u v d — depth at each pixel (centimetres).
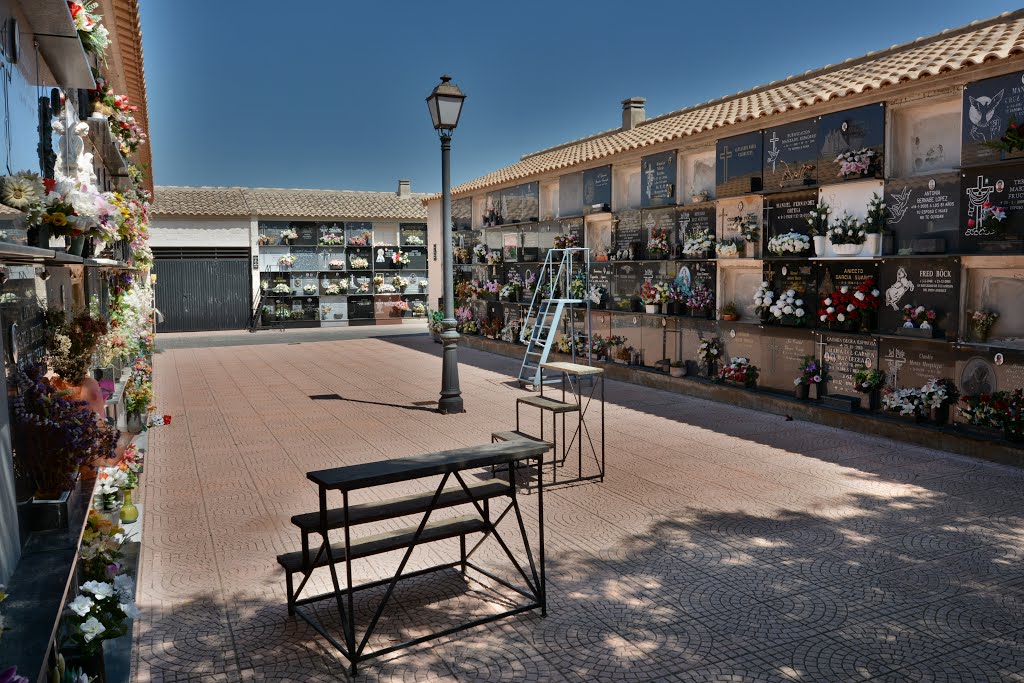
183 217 2531
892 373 912
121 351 723
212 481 754
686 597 477
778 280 1069
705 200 1221
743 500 668
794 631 430
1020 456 751
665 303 1280
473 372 1532
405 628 444
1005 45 788
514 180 1794
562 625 443
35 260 359
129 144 827
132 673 396
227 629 445
